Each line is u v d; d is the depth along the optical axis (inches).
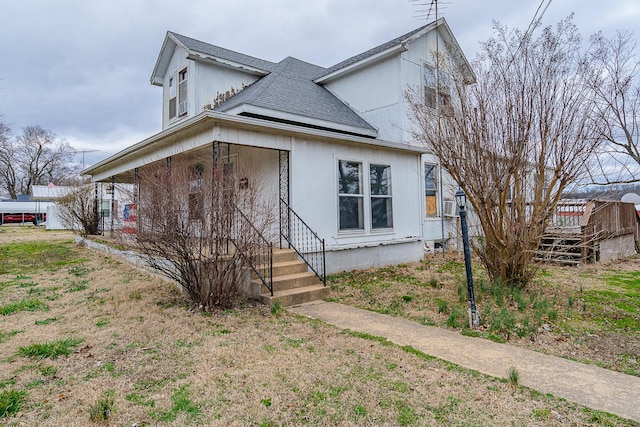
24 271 336.2
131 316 200.4
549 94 223.6
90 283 285.3
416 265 382.0
